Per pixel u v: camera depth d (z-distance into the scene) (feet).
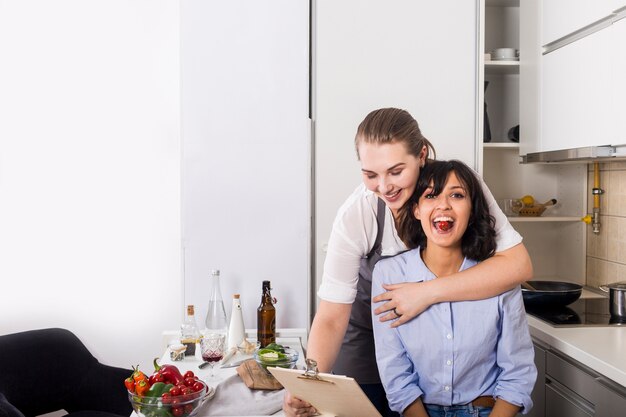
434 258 5.23
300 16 7.76
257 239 7.82
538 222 9.65
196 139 7.74
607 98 6.60
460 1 7.86
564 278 9.46
